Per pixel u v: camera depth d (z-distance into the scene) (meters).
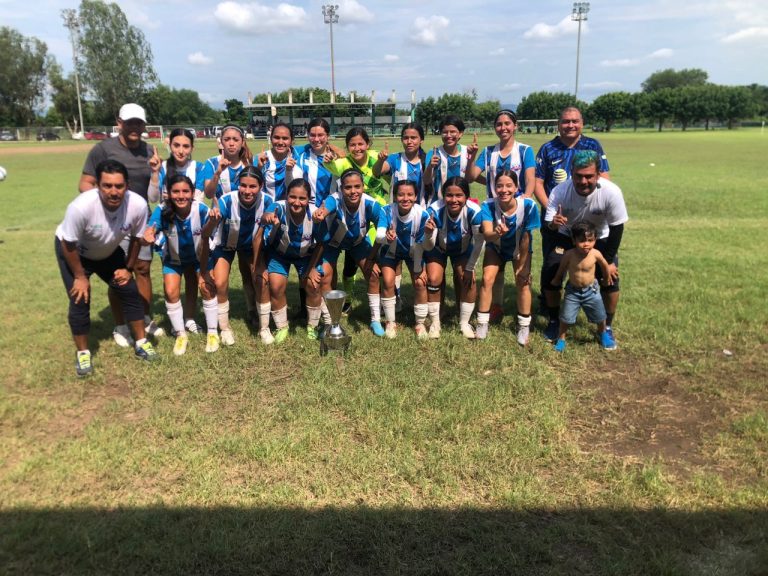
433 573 2.40
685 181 18.03
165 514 2.74
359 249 5.25
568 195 4.75
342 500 2.88
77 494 2.94
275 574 2.40
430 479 3.05
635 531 2.67
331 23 62.59
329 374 4.34
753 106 96.50
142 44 78.88
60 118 81.00
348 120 69.69
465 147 5.66
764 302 5.82
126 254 5.01
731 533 2.63
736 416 3.70
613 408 3.85
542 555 2.50
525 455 3.25
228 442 3.35
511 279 7.32
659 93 91.00
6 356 4.73
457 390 4.04
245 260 5.44
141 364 4.57
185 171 5.34
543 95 89.69
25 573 2.41
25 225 11.35
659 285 6.53
